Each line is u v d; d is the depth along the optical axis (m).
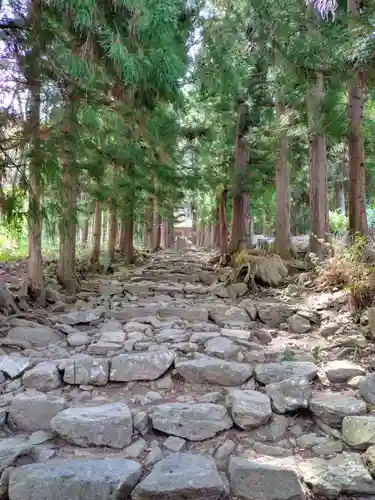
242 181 11.28
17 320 4.73
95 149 6.82
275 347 4.35
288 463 2.48
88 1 3.48
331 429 2.84
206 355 3.92
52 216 4.55
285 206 9.96
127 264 12.57
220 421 2.83
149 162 9.09
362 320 4.65
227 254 11.79
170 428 2.77
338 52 6.02
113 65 4.39
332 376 3.49
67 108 4.32
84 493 2.16
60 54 3.87
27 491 2.17
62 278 7.19
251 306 5.97
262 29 6.33
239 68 7.50
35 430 2.82
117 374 3.46
